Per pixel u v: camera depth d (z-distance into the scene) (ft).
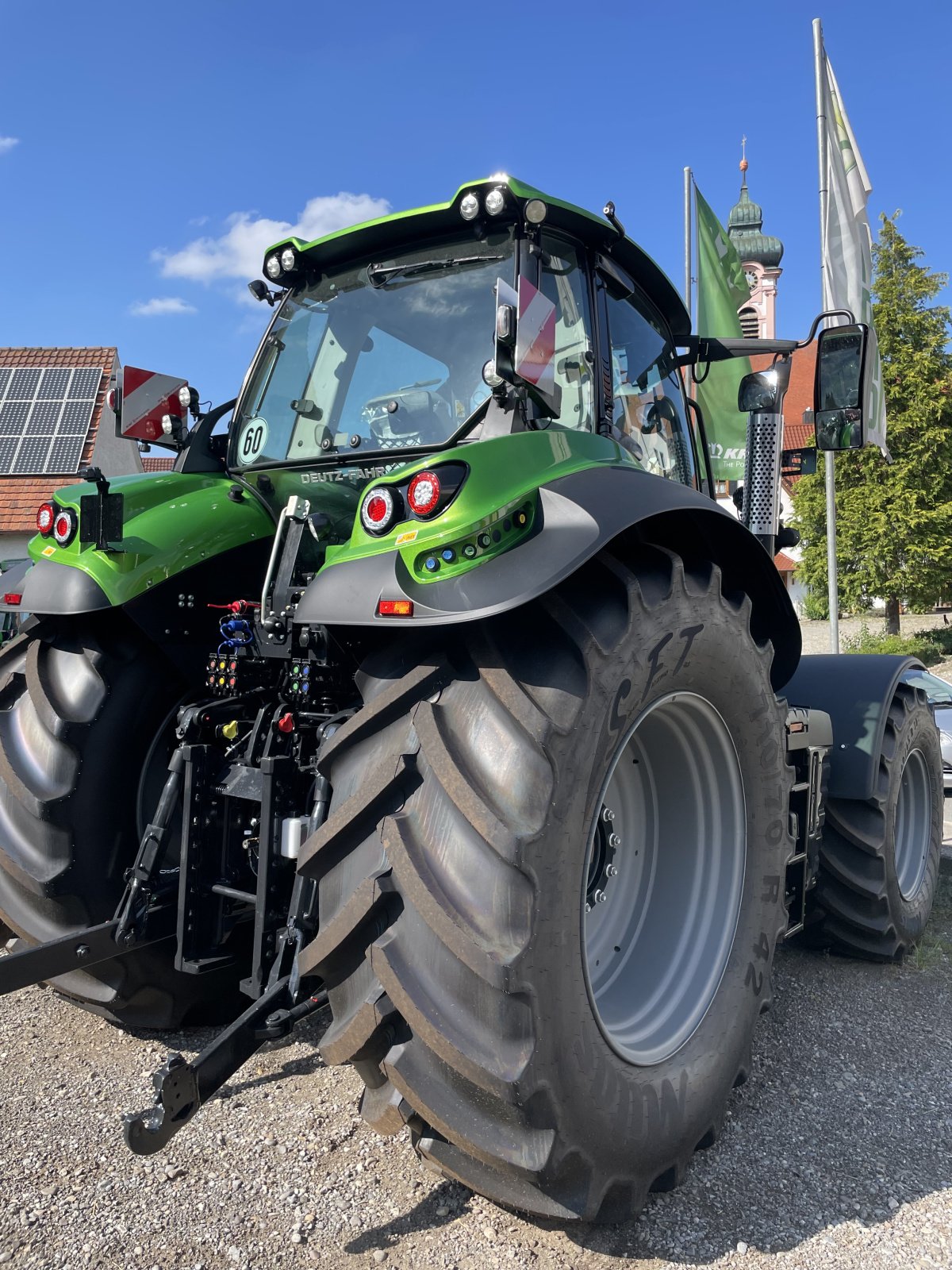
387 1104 5.96
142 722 8.54
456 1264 6.13
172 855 8.70
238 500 9.06
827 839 11.93
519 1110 5.55
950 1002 11.02
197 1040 9.04
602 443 7.47
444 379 8.38
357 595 6.07
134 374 9.63
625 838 8.10
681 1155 6.88
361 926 5.77
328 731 7.26
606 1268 6.15
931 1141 7.89
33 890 7.95
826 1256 6.38
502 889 5.57
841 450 10.77
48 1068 8.46
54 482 61.77
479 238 8.43
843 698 12.08
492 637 6.27
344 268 9.27
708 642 7.16
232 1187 6.82
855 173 25.43
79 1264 5.99
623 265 9.44
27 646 8.84
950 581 68.18
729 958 7.86
